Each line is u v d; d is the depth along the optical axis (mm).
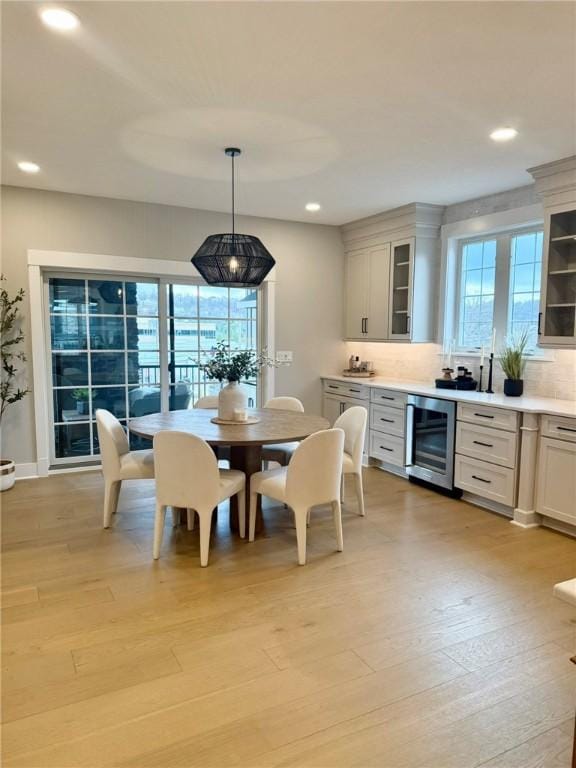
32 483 4637
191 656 2232
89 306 5023
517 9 1925
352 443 3920
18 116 2943
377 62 2328
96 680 2076
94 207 4758
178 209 5125
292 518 3902
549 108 2795
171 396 5477
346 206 5031
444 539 3510
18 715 1885
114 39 2158
